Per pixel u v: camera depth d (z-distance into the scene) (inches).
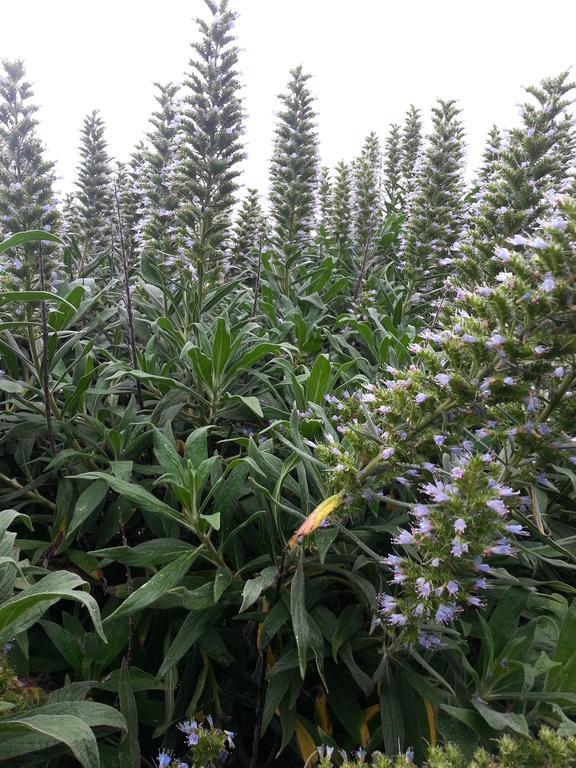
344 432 19.3
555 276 15.3
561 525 24.6
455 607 16.7
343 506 19.4
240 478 21.1
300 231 43.5
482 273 30.2
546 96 30.4
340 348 34.8
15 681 17.1
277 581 20.4
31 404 26.7
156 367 29.4
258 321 37.8
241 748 20.8
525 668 17.4
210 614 19.7
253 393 30.4
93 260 41.1
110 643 19.2
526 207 30.1
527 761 14.4
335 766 18.4
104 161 41.9
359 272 43.2
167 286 35.8
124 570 25.3
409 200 46.7
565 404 17.1
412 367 19.0
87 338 34.8
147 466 24.5
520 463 18.0
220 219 33.8
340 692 20.1
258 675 19.8
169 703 19.3
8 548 16.8
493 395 16.8
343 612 20.3
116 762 17.2
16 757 15.8
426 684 18.5
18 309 27.3
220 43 32.7
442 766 14.1
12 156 27.5
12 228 27.1
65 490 24.4
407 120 61.1
